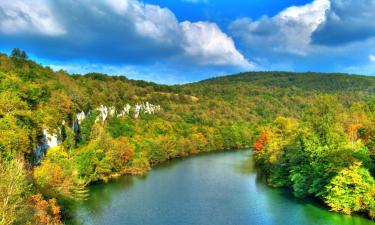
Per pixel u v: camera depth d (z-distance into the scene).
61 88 130.12
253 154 153.62
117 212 74.44
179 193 90.38
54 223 52.41
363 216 68.62
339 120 112.88
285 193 89.38
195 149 176.12
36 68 152.62
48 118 97.56
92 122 136.88
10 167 39.47
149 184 100.50
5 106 81.69
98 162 101.62
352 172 68.75
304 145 87.19
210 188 95.50
